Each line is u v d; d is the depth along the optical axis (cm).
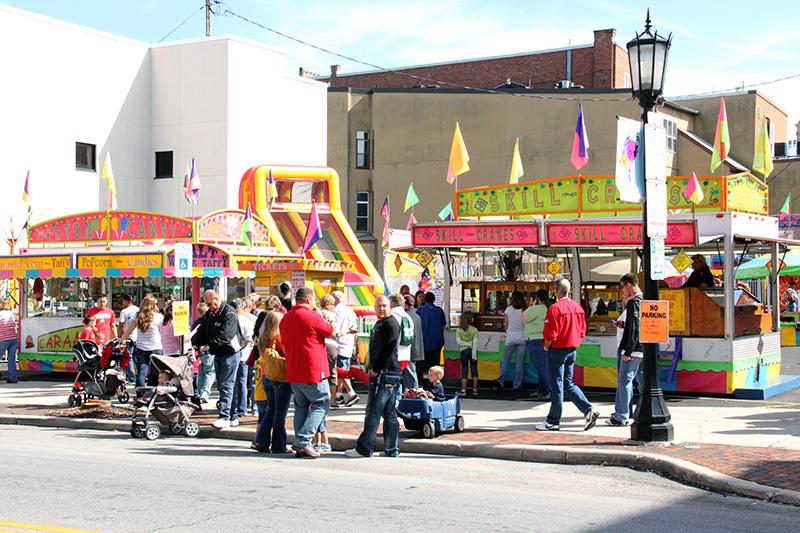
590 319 1786
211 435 1363
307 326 1166
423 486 979
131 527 783
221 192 3247
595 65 5044
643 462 1075
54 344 2142
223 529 779
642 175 1177
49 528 776
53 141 3033
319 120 3694
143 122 3350
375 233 4406
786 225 3303
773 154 4928
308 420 1169
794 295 3344
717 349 1636
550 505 883
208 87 3281
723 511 859
